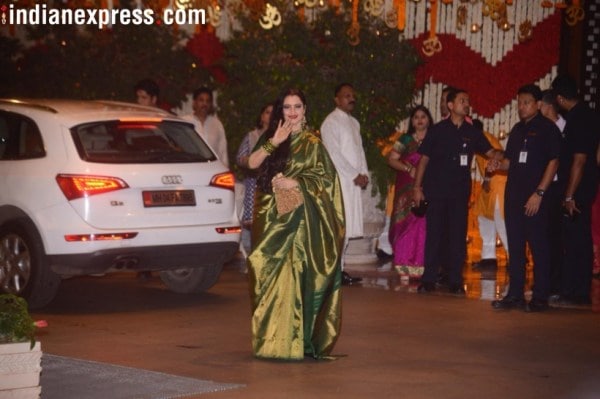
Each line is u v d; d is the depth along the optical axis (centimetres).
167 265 1205
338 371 898
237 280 1459
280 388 835
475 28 1833
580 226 1285
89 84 1811
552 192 1287
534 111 1223
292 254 930
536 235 1220
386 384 855
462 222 1356
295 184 920
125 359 938
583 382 873
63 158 1165
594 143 1277
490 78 1864
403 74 1680
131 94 1798
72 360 925
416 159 1504
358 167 1455
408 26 1839
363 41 1675
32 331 694
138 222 1168
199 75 1831
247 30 1711
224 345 1004
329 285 931
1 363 683
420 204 1362
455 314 1191
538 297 1222
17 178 1194
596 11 1858
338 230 935
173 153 1220
